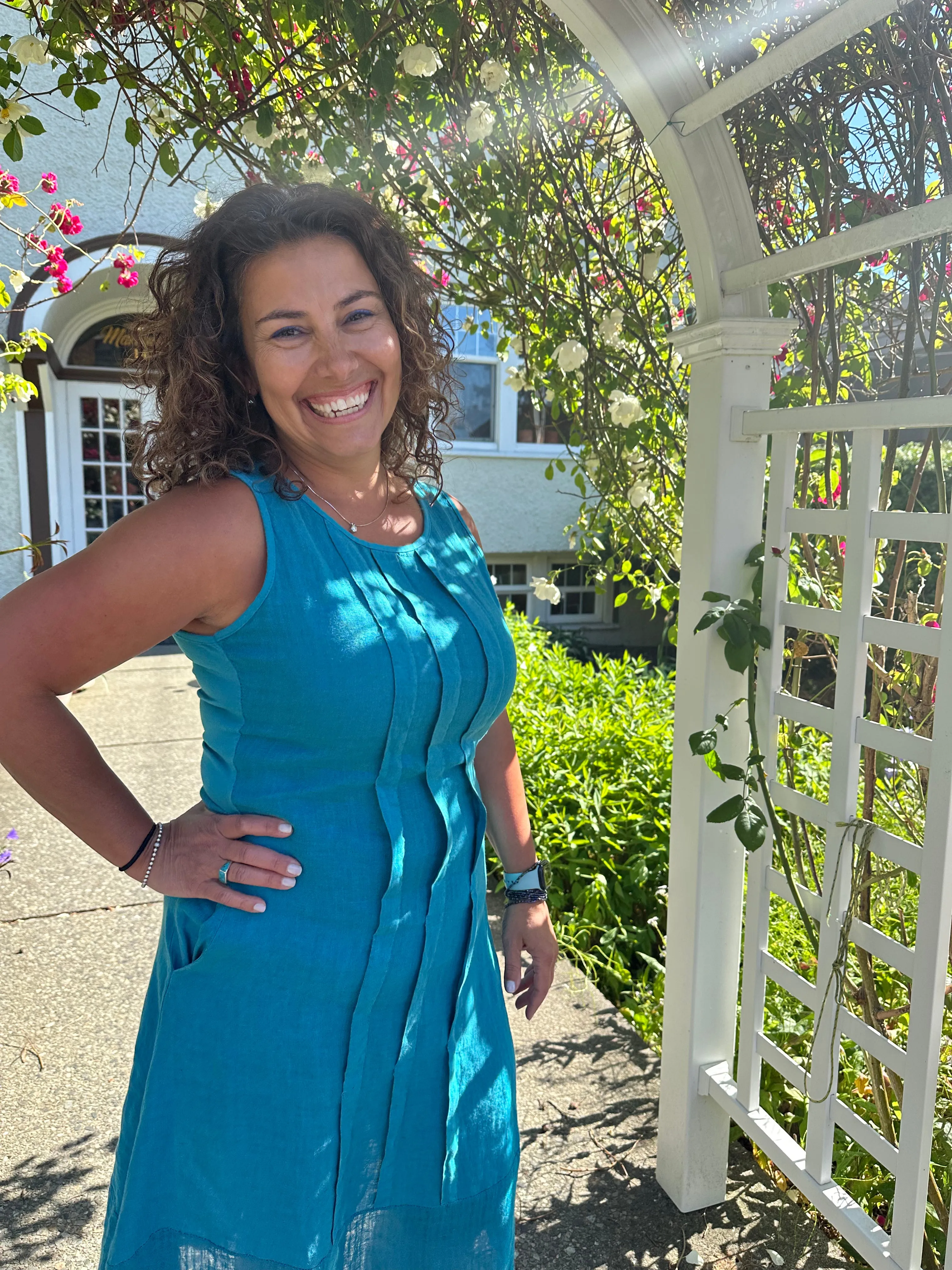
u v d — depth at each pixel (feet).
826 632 5.34
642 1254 6.09
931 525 4.50
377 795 3.86
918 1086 4.71
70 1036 8.24
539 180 8.02
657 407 8.46
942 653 4.42
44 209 20.67
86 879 11.40
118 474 26.21
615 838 11.22
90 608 3.39
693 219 5.61
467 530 4.83
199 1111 3.79
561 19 5.29
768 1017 7.63
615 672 16.29
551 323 8.48
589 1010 8.93
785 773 7.04
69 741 3.59
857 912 6.07
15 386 10.87
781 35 5.98
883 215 6.50
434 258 8.30
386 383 4.09
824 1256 6.09
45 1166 6.70
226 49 6.62
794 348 7.66
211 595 3.58
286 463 3.94
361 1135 4.05
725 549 5.90
